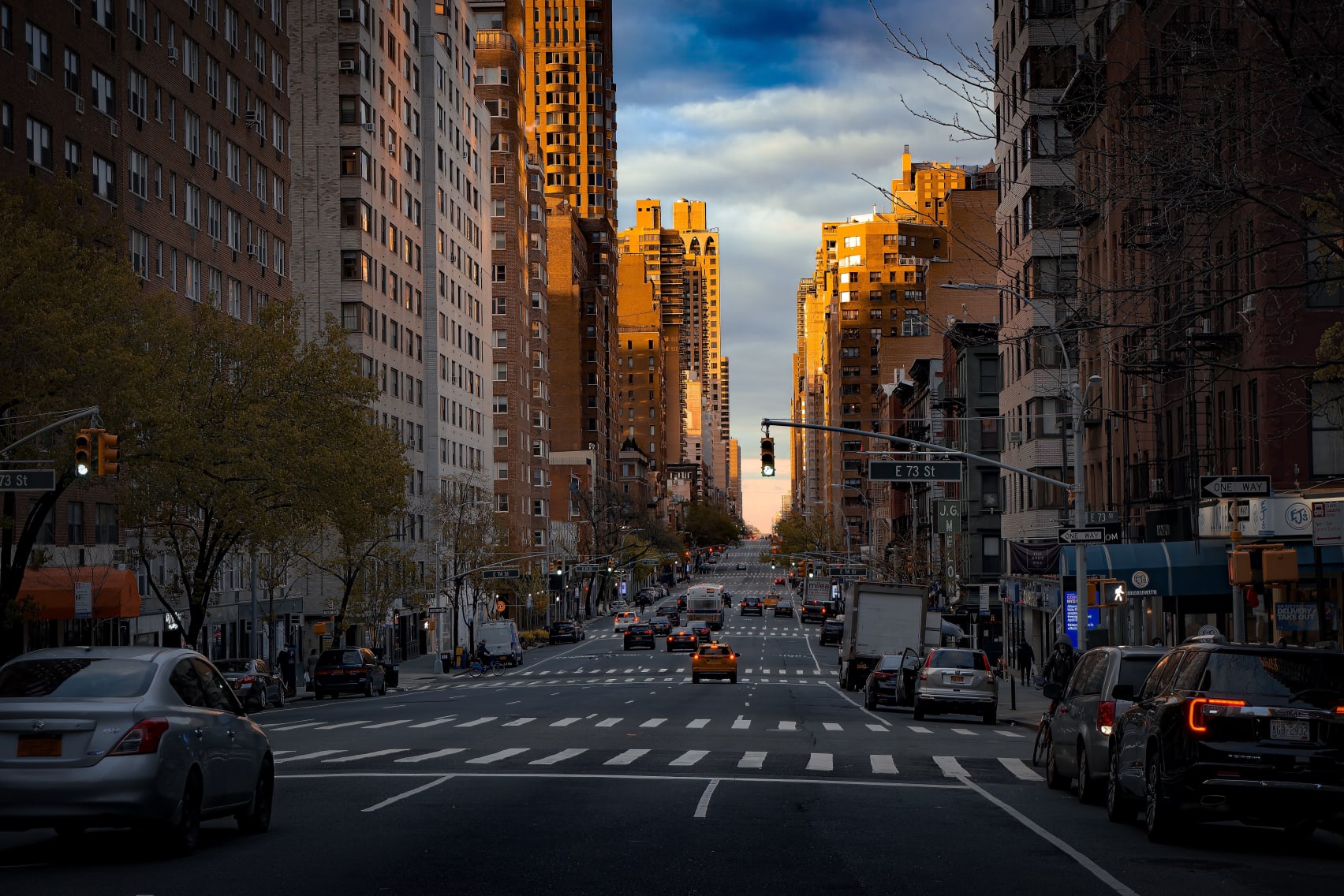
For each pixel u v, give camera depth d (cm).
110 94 5334
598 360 18600
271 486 4284
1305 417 3288
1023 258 5738
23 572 3644
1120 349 2809
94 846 1321
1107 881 1161
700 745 2677
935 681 3691
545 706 4309
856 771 2159
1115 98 1906
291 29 8762
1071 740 1828
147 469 4184
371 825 1457
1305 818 1315
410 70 10000
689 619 12788
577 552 16238
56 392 3500
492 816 1525
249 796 1388
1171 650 1534
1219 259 1655
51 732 1176
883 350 14875
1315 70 1489
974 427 8212
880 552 12825
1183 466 4081
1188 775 1334
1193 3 1692
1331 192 1730
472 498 9675
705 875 1155
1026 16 5181
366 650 5812
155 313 4031
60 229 3784
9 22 4631
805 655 9269
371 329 8894
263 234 7006
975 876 1174
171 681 1284
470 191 11600
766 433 3466
